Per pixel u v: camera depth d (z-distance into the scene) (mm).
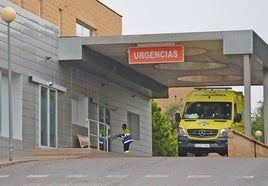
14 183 17672
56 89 34469
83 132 37594
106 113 41156
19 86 31156
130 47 34438
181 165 21000
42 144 32938
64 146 35188
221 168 20109
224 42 33406
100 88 40062
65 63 35500
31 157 27219
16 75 31188
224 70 40500
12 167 21281
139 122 46250
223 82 44281
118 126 42719
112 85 41781
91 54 35625
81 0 41125
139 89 45344
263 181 17172
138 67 40031
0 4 29875
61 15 38500
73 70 36531
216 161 22203
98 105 39688
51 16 37031
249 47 33344
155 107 60469
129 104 44594
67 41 34781
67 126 35656
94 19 43125
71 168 20547
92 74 38906
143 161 22312
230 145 28547
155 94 47656
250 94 33500
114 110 42156
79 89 37188
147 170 19812
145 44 34125
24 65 31547
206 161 22219
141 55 34219
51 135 34000
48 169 20406
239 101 34375
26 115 31438
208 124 32594
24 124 31203
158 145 59719
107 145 40750
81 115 37812
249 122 33250
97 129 39438
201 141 32375
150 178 18016
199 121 32812
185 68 39812
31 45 32281
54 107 34375
